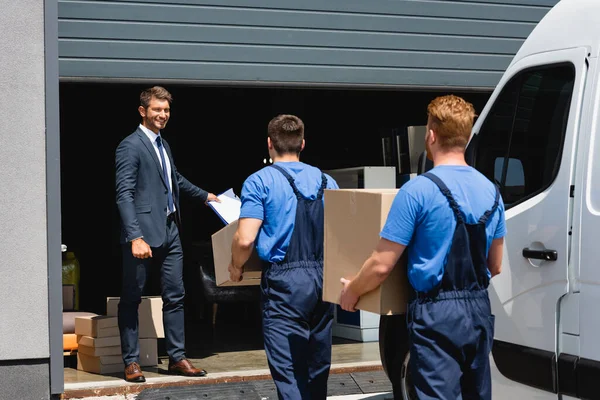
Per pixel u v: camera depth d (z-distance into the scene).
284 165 5.04
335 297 4.41
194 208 10.23
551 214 4.82
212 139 12.68
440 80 8.43
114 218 12.52
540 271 4.86
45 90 6.22
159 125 7.19
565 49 4.98
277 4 7.88
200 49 7.68
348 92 10.66
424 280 3.89
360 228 4.23
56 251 6.25
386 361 5.69
